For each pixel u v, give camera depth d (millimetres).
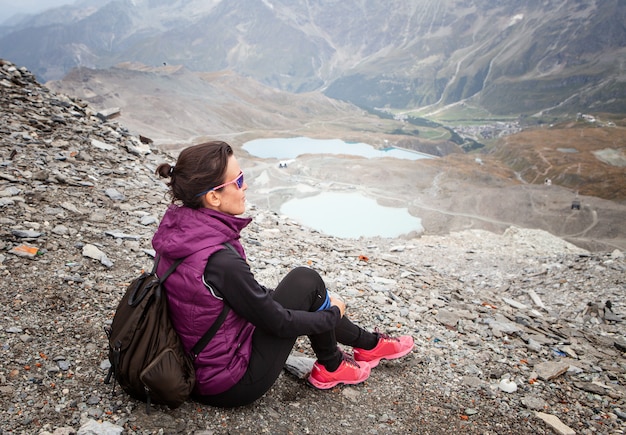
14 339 3469
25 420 2713
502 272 11102
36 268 4637
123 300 2705
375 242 14328
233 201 2625
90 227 6176
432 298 6820
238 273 2457
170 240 2475
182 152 2537
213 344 2623
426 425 3494
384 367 4293
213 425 3000
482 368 4660
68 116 10992
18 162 7637
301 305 3055
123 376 2635
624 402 4230
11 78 11453
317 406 3520
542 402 4039
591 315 7574
